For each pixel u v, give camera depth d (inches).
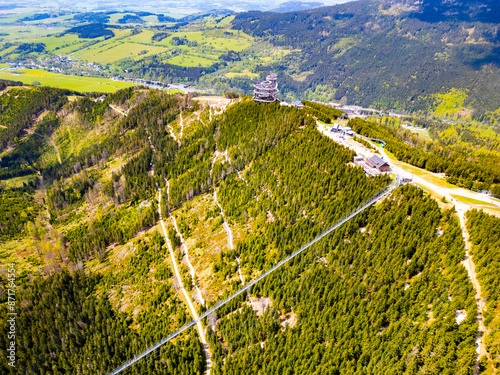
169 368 4542.3
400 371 3105.3
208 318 4958.2
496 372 2751.0
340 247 4758.9
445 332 3149.6
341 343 3747.5
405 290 3853.3
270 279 4990.2
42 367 5132.9
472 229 4077.3
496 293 3221.0
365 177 5600.4
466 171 5556.1
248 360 4212.6
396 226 4542.3
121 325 5477.4
